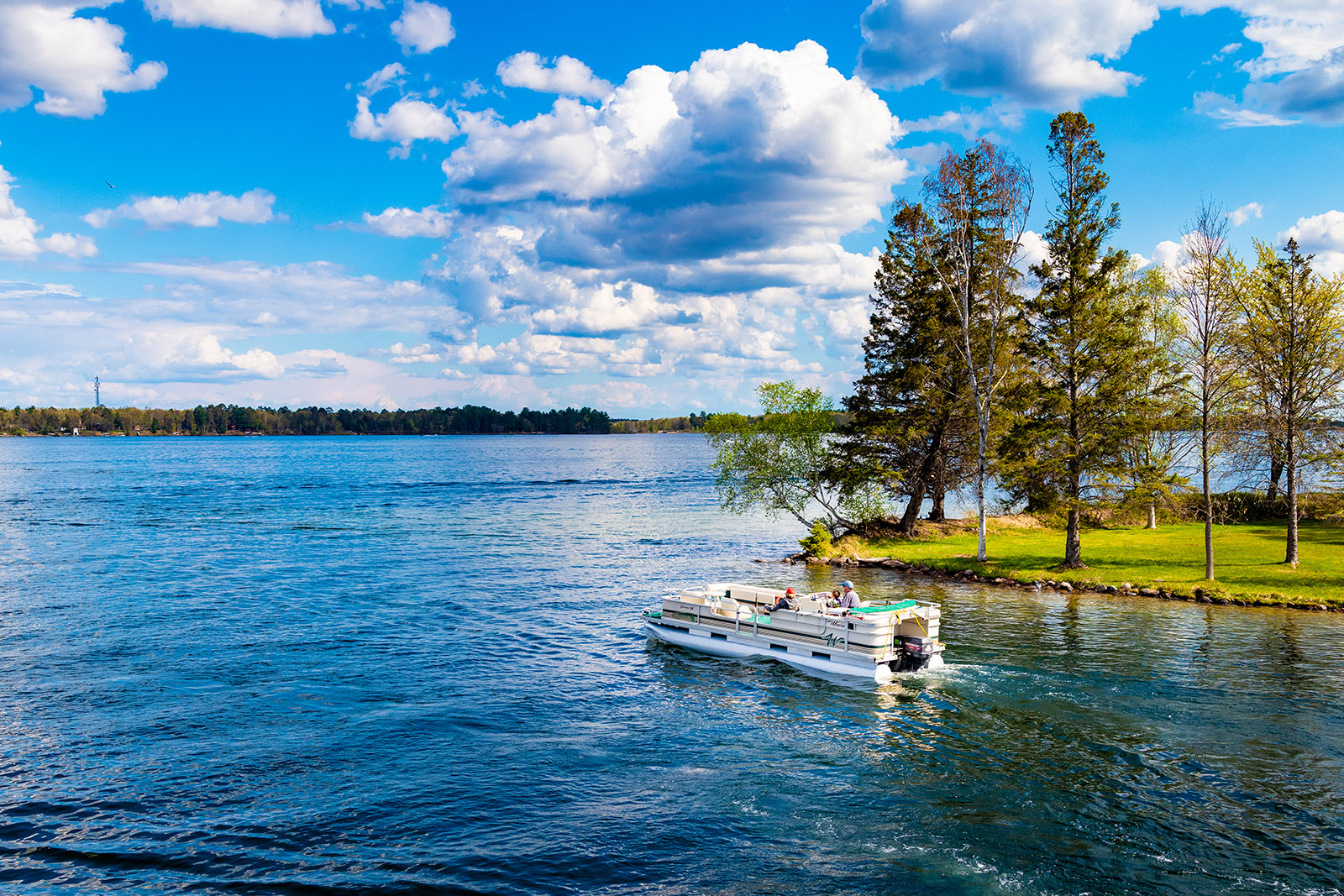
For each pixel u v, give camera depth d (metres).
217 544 52.66
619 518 72.06
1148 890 12.65
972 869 13.36
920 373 50.47
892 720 20.39
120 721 20.23
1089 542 48.59
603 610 33.69
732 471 53.81
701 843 14.35
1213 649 26.02
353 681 23.69
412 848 14.22
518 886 13.03
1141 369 39.31
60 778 16.98
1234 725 19.47
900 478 52.03
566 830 14.87
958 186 42.31
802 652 25.34
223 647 27.34
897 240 53.22
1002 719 20.22
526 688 23.27
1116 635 28.08
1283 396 36.38
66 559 45.88
